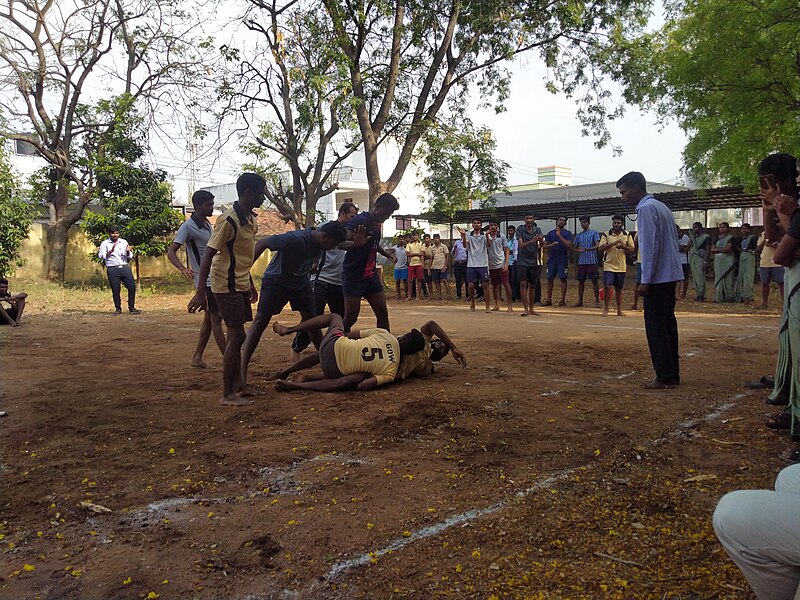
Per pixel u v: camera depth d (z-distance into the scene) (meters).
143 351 8.80
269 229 35.62
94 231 21.61
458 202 21.22
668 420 4.93
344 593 2.66
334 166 23.73
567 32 20.41
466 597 2.61
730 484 3.72
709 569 2.78
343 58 17.97
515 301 16.84
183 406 5.61
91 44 22.19
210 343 9.49
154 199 22.31
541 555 2.94
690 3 13.95
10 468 4.13
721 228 15.47
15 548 3.07
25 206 20.38
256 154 22.41
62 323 12.48
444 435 4.63
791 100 13.36
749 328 10.35
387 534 3.15
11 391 6.25
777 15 12.68
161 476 3.97
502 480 3.80
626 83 20.41
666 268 5.85
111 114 23.45
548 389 5.96
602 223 32.34
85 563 2.92
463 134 20.61
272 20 19.25
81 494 3.71
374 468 4.02
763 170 4.39
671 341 5.98
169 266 27.28
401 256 18.28
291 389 6.07
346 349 6.04
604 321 11.74
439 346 6.73
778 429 4.65
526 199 35.00
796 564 1.99
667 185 30.41
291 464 4.14
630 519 3.29
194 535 3.19
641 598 2.58
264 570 2.86
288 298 6.25
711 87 14.02
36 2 21.25
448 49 20.64
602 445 4.38
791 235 4.09
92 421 5.16
